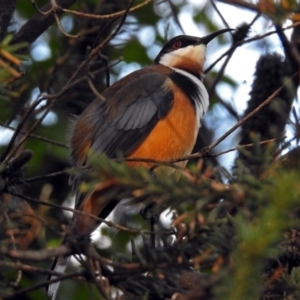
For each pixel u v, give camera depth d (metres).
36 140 12.45
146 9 13.90
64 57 11.03
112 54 13.20
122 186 5.70
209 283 5.53
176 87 10.77
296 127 5.34
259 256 4.08
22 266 6.63
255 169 5.26
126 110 10.60
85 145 10.64
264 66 11.05
